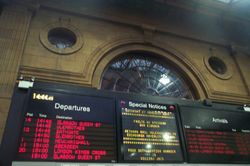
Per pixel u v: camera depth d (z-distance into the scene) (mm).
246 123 4777
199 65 5848
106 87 4797
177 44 6027
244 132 4613
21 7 4688
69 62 4520
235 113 4840
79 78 4379
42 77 4113
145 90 5129
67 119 3479
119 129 3703
